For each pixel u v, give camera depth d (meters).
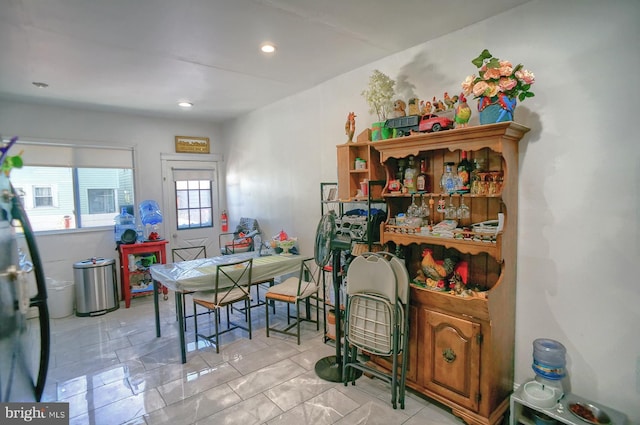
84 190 4.51
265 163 4.61
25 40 2.42
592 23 1.85
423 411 2.18
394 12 2.16
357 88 3.20
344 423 2.07
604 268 1.88
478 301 1.97
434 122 2.23
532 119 2.09
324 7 2.08
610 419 1.75
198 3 2.00
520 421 1.97
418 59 2.66
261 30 2.37
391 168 2.64
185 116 5.06
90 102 4.09
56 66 2.93
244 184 5.14
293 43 2.60
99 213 4.63
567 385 2.03
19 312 1.11
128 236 4.38
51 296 3.93
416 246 2.68
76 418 2.15
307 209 3.95
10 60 2.78
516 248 2.18
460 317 2.08
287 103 4.11
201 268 3.22
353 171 2.91
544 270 2.09
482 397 2.00
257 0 1.98
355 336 2.34
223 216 5.59
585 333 1.96
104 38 2.43
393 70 2.86
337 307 2.67
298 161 4.02
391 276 2.16
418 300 2.29
